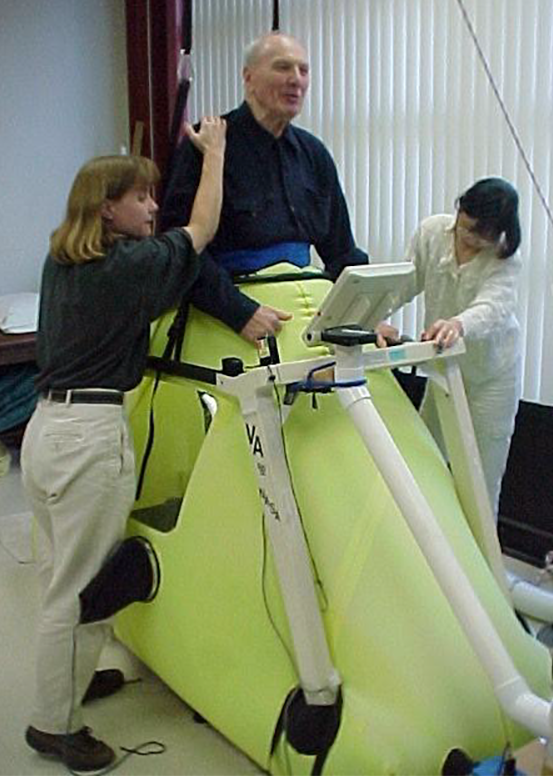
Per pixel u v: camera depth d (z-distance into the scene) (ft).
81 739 8.19
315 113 15.52
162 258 7.63
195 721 8.90
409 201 14.24
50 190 18.12
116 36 18.31
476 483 8.46
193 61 17.99
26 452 8.12
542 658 7.88
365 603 7.38
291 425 7.87
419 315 14.06
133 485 8.13
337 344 7.13
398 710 7.11
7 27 17.08
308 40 15.42
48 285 8.05
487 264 9.75
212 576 8.18
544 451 11.73
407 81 13.94
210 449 8.35
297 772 7.41
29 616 10.98
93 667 8.27
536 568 11.84
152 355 8.98
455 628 7.39
